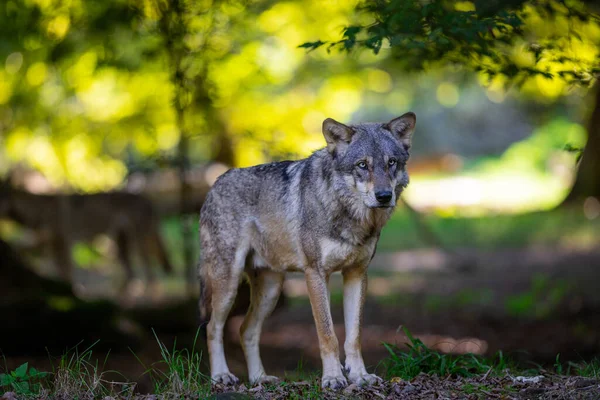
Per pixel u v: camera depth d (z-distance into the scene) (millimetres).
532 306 17281
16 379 7145
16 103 15156
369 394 6707
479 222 33000
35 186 21703
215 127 13484
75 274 23547
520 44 9766
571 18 8602
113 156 16875
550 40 8961
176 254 25422
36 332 11695
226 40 12852
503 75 9039
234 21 12312
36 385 7316
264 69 14797
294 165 7789
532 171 51062
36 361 11359
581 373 7562
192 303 14531
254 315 8344
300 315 18844
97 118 15742
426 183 52969
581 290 18375
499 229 30797
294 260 7668
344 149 7148
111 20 11734
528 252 26344
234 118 14523
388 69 17766
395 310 18766
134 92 14961
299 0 14633
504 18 7758
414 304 19312
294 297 21234
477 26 7590
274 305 8391
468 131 61031
